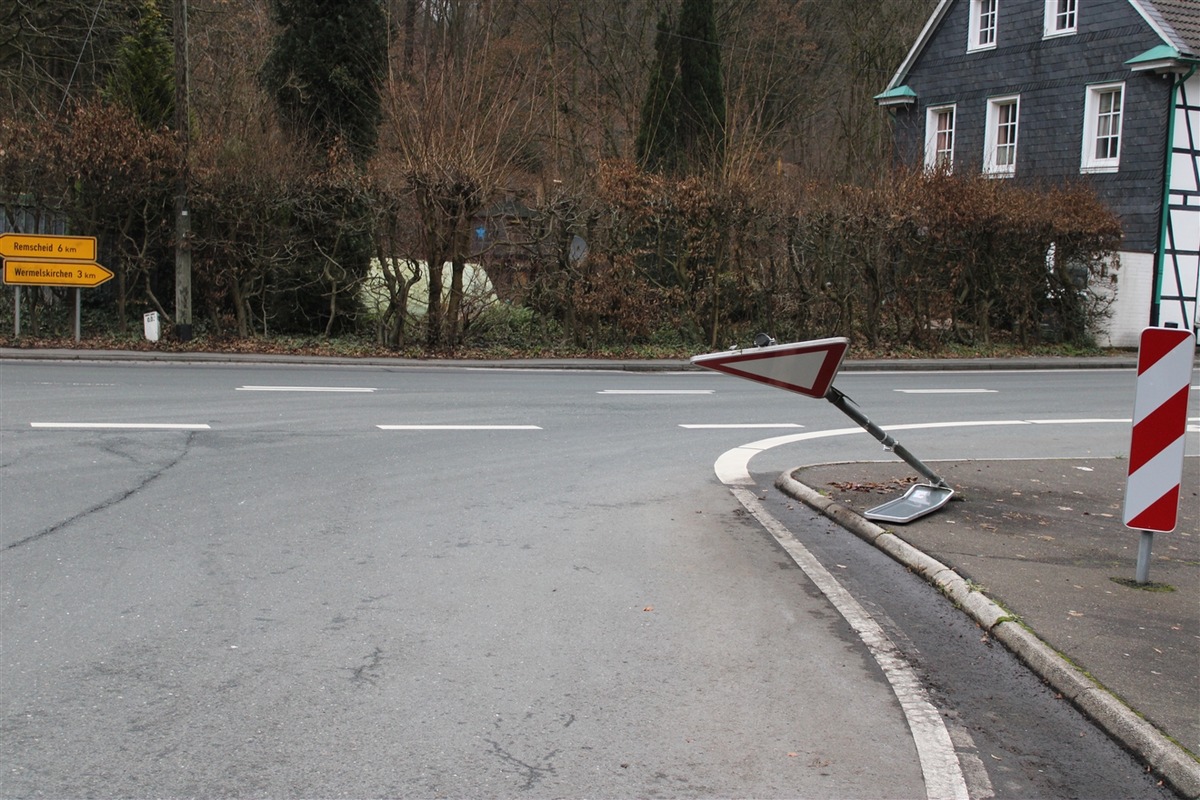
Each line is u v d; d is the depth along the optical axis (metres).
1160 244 28.30
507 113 23.66
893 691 4.82
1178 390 6.11
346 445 10.59
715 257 22.34
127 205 20.00
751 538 7.52
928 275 24.23
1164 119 28.22
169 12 27.16
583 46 38.94
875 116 41.06
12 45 26.75
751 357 7.57
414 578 6.32
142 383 14.62
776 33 41.12
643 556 6.97
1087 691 4.66
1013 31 32.28
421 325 21.06
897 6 41.25
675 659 5.14
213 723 4.29
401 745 4.14
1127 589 6.18
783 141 41.47
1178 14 28.81
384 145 24.64
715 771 4.00
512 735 4.26
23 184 19.30
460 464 9.88
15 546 6.71
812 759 4.12
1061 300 26.09
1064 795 3.90
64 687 4.61
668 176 25.09
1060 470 10.02
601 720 4.42
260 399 13.52
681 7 35.47
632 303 21.67
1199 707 4.49
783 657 5.21
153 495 8.18
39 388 13.65
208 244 20.14
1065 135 30.86
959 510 8.19
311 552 6.80
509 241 21.38
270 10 27.62
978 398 16.61
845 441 11.98
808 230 23.00
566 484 9.18
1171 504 6.15
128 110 20.55
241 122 22.70
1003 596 5.97
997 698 4.78
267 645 5.16
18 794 3.69
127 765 3.93
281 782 3.83
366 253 20.97
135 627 5.36
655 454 10.81
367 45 22.81
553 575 6.48
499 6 35.81
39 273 19.23
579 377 17.97
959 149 34.16
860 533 7.66
